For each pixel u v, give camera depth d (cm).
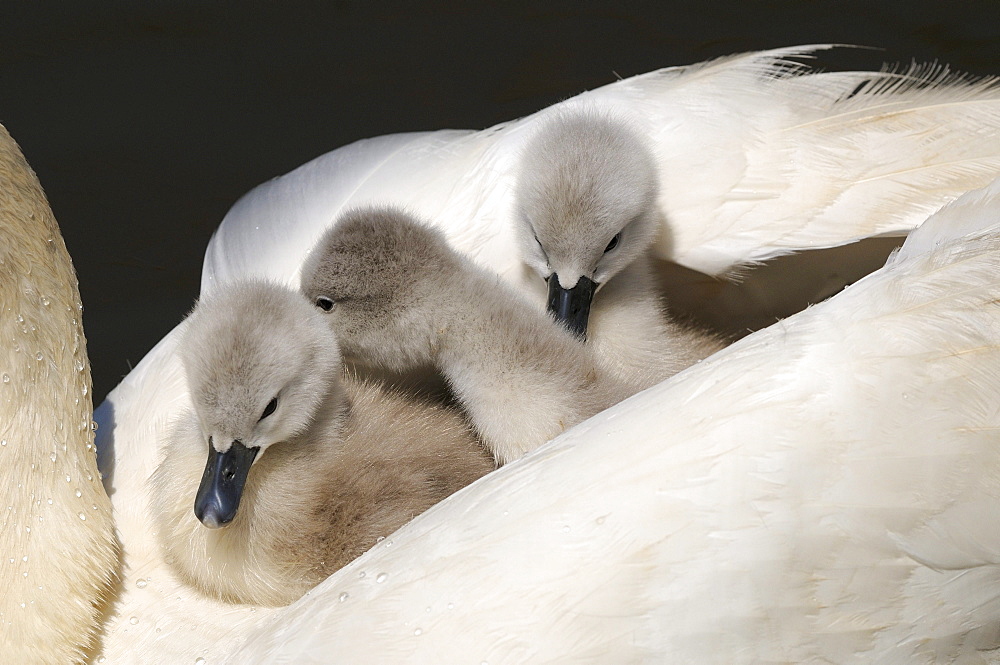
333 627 629
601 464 623
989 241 646
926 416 607
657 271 879
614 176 803
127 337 1166
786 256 866
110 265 1221
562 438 646
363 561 649
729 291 894
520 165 848
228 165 1293
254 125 1325
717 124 873
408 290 770
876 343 619
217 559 717
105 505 748
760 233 845
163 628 733
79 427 735
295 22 1422
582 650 597
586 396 760
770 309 902
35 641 713
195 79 1366
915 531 605
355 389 788
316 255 781
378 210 792
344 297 773
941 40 1336
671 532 600
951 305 625
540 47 1380
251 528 711
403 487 726
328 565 712
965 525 607
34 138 1302
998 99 866
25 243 701
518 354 764
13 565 709
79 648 727
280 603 730
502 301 783
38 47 1383
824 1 1389
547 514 618
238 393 682
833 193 845
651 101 898
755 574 597
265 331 692
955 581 617
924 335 619
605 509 611
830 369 616
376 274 768
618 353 842
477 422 778
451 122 1323
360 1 1426
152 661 720
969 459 606
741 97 884
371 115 1331
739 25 1376
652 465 613
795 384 615
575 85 1342
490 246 887
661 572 598
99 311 1187
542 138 838
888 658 624
